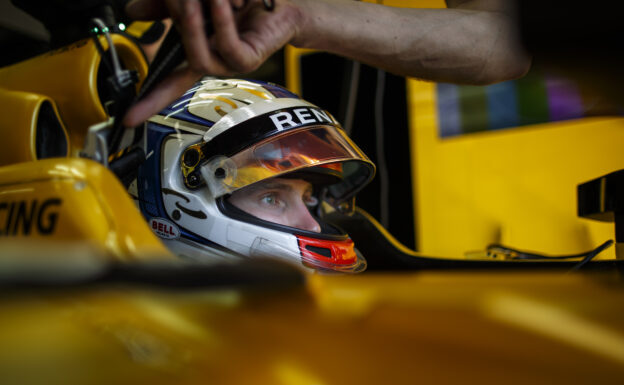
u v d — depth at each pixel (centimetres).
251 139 98
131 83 59
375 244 143
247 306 30
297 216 112
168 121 105
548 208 281
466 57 79
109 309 29
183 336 28
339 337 27
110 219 55
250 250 99
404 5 237
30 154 76
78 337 26
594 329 26
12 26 141
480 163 298
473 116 298
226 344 27
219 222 99
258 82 114
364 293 31
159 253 55
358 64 298
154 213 103
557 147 276
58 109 82
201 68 53
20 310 28
